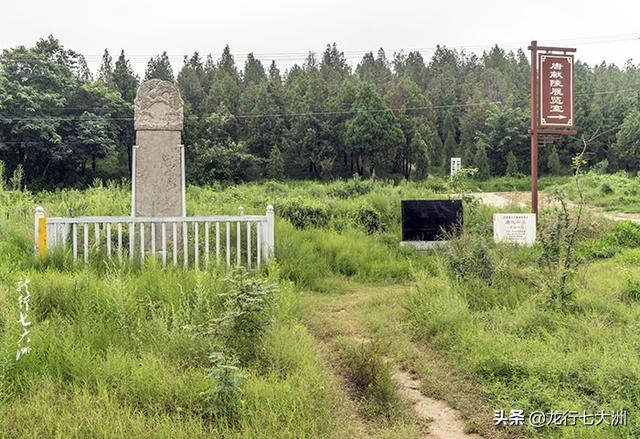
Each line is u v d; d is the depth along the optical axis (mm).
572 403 3936
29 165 34344
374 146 43250
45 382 3938
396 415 4043
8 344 4074
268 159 41969
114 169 40125
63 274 6645
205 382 3938
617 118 53250
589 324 5551
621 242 12453
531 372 4512
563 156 51031
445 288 6789
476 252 7625
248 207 14398
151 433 3336
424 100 53469
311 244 10047
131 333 4887
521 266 8789
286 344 4781
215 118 42062
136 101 8961
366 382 4477
